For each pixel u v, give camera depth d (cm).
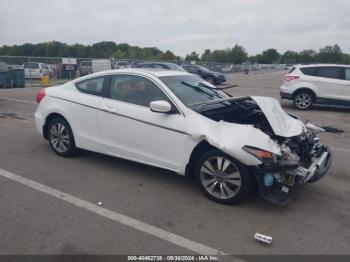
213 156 396
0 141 648
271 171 365
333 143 717
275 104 459
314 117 1041
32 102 1223
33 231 332
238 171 381
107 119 479
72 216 363
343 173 522
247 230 346
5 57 2264
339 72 1129
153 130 435
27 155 563
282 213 384
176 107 427
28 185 441
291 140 412
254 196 423
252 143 371
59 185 443
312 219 373
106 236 327
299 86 1170
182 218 366
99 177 473
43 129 571
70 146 538
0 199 399
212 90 517
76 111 516
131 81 477
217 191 406
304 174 379
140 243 318
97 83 511
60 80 2480
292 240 331
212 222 360
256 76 4078
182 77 505
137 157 461
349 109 1216
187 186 449
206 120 407
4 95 1446
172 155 426
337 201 421
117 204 394
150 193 426
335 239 335
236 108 464
